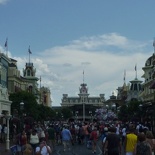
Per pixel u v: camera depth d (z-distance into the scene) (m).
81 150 38.62
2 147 40.66
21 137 26.25
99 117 101.94
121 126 54.25
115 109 125.81
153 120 56.75
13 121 49.59
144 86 103.44
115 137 18.06
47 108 122.94
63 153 35.03
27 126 43.44
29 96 80.81
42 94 193.62
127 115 95.94
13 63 104.88
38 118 89.75
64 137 37.16
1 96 66.31
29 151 17.25
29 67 135.75
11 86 97.25
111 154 17.91
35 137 27.34
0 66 76.31
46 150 18.44
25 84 115.62
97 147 42.22
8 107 71.06
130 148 19.31
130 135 19.44
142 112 67.19
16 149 25.70
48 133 37.06
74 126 50.16
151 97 92.75
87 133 42.25
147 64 102.81
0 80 77.12
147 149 15.77
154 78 84.38
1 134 48.09
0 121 50.66
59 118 174.62
